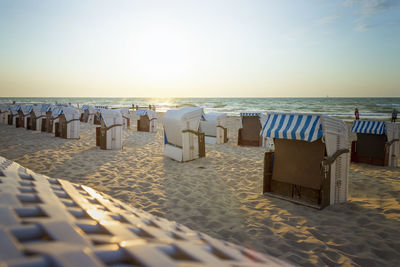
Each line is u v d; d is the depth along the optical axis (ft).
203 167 26.78
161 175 23.59
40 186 3.96
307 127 16.01
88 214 3.23
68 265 1.69
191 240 3.19
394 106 217.97
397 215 14.37
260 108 210.38
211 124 44.16
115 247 2.24
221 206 16.53
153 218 4.70
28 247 1.85
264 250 11.39
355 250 11.23
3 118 73.77
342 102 307.58
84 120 79.87
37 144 38.58
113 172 24.22
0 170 4.22
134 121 91.30
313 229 13.19
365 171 25.52
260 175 24.03
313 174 16.65
